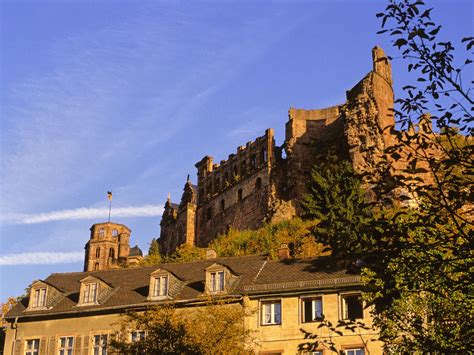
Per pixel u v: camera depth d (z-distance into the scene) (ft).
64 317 152.97
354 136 309.83
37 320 154.51
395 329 92.12
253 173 350.64
